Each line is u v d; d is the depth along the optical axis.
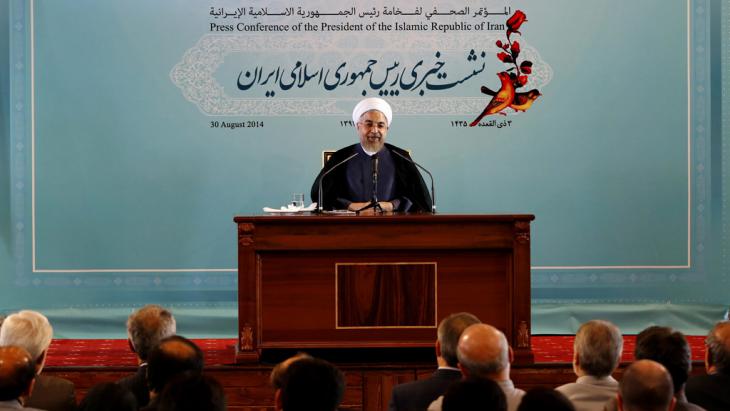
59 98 17.62
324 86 17.88
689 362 7.02
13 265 17.58
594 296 17.81
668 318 17.67
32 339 7.78
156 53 17.73
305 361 5.79
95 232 17.67
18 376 6.21
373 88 17.89
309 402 5.66
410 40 17.91
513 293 11.25
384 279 11.29
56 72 17.61
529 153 17.84
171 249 17.75
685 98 17.84
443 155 17.84
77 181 17.67
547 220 17.84
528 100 17.86
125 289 17.67
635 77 17.84
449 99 17.89
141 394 7.83
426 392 7.48
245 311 11.21
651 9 17.78
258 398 11.21
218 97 17.83
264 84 17.86
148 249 17.72
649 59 17.83
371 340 11.30
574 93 17.84
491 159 17.84
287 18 17.89
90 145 17.67
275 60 17.89
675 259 17.83
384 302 11.30
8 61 17.56
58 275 17.62
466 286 11.34
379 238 11.17
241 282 11.18
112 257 17.67
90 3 17.62
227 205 17.81
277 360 11.59
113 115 17.69
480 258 11.35
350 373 11.29
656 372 5.60
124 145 17.72
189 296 17.72
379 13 17.94
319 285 11.30
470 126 17.84
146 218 17.73
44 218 17.62
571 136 17.84
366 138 14.66
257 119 17.84
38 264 17.62
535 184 17.83
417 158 17.86
